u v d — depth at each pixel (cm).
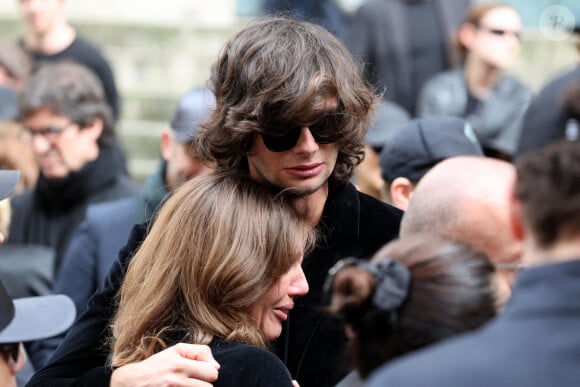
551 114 404
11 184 491
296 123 439
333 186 477
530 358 296
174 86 1527
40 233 761
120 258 488
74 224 760
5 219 648
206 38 1545
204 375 416
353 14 1141
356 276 340
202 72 1522
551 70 1371
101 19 1552
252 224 438
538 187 309
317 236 474
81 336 478
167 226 449
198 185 454
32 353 627
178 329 439
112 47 1541
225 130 452
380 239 488
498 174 411
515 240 400
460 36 973
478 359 298
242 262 432
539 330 300
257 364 421
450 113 959
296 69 441
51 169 759
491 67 956
